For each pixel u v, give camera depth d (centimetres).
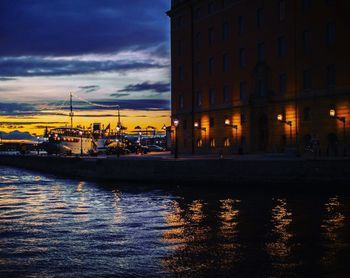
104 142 12988
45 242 2277
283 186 4022
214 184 4494
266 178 4138
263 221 2678
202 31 7969
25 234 2469
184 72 8462
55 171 7794
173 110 8800
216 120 7656
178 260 1920
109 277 1723
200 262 1884
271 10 6544
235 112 7212
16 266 1870
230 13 7306
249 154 6625
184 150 8456
